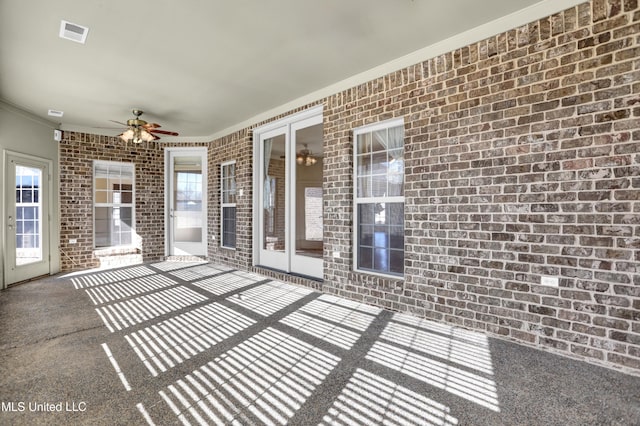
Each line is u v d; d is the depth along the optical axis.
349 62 3.75
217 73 3.99
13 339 3.02
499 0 2.63
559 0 2.61
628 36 2.35
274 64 3.77
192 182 7.51
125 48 3.36
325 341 2.96
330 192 4.47
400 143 3.85
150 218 7.15
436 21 2.94
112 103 5.03
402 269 3.86
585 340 2.53
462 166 3.17
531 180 2.77
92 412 1.95
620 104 2.38
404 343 2.90
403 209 3.84
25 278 5.31
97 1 2.58
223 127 6.57
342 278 4.31
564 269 2.61
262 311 3.80
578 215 2.55
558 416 1.90
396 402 2.06
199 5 2.65
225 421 1.87
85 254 6.38
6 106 4.96
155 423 1.85
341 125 4.30
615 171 2.40
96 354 2.72
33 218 5.55
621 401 2.03
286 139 5.40
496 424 1.84
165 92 4.60
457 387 2.21
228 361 2.60
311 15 2.81
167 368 2.49
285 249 5.48
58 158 6.07
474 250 3.10
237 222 6.25
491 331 3.00
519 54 2.82
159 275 5.75
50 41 3.20
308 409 1.99
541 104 2.72
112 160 6.69
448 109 3.27
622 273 2.38
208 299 4.29
